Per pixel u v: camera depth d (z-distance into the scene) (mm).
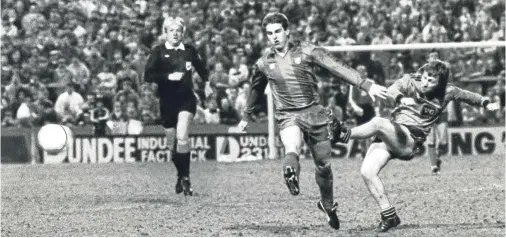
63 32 46094
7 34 45438
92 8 48406
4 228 19000
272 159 39406
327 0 48812
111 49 45844
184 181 25031
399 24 47344
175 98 24938
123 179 30688
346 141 18078
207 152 41250
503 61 44094
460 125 41438
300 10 48812
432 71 17984
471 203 22219
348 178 29797
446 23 47531
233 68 44812
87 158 41156
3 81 43031
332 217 17969
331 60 17156
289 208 22000
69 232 18266
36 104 42469
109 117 42000
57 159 41031
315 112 17297
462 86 43469
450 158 38281
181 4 49438
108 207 22547
